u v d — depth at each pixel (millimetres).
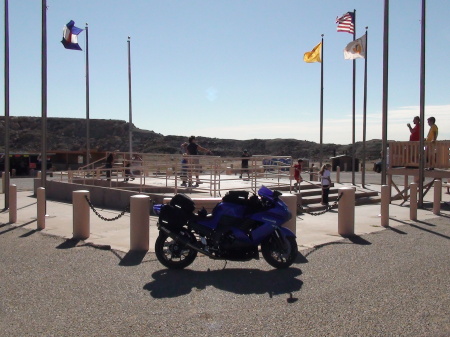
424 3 16391
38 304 6305
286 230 8188
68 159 45906
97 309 6113
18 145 95250
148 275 7727
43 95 15133
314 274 7809
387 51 16422
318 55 27016
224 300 6480
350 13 24094
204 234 8023
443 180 28000
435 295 6691
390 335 5262
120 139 101375
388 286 7121
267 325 5555
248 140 105062
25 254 9211
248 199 8211
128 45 31203
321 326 5520
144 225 9422
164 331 5375
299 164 17844
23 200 19109
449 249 9742
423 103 16703
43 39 15062
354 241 10539
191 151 19156
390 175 18656
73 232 10695
